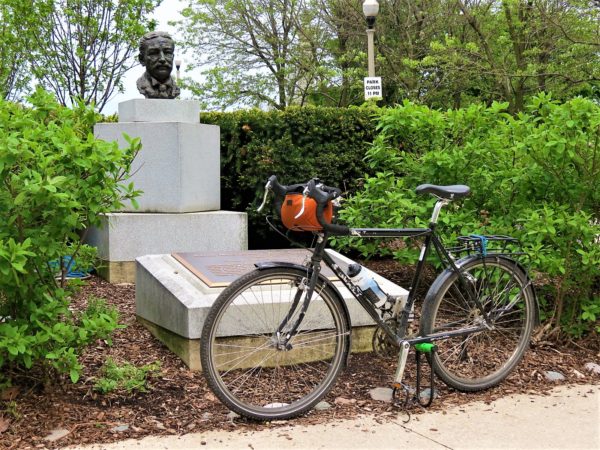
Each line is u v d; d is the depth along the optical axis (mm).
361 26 20141
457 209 5789
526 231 5059
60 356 3574
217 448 3266
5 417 3502
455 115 5969
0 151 3299
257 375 4219
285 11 22953
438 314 4289
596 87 15547
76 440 3316
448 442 3367
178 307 4344
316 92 23906
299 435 3443
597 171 5016
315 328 4383
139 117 7238
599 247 4875
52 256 3609
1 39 15664
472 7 17000
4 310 3646
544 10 14328
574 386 4230
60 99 16328
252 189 8391
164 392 3918
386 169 6395
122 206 3916
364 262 7879
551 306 5441
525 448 3307
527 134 5289
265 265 3631
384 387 4121
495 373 4180
